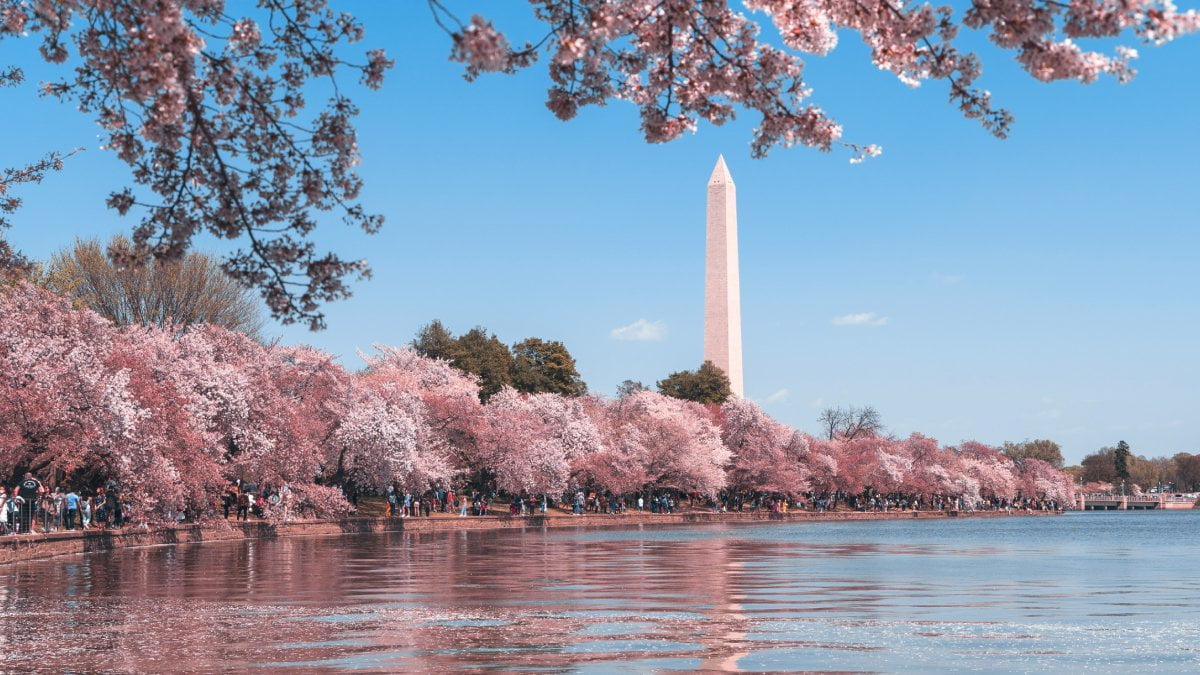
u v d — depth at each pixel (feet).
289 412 207.62
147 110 31.68
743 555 138.72
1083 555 144.46
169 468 156.76
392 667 50.26
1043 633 62.28
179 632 61.67
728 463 374.63
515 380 421.59
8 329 151.33
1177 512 635.25
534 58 30.99
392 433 233.76
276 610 72.74
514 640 58.85
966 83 30.83
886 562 125.59
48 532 134.31
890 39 30.66
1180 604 78.59
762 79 32.55
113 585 91.04
